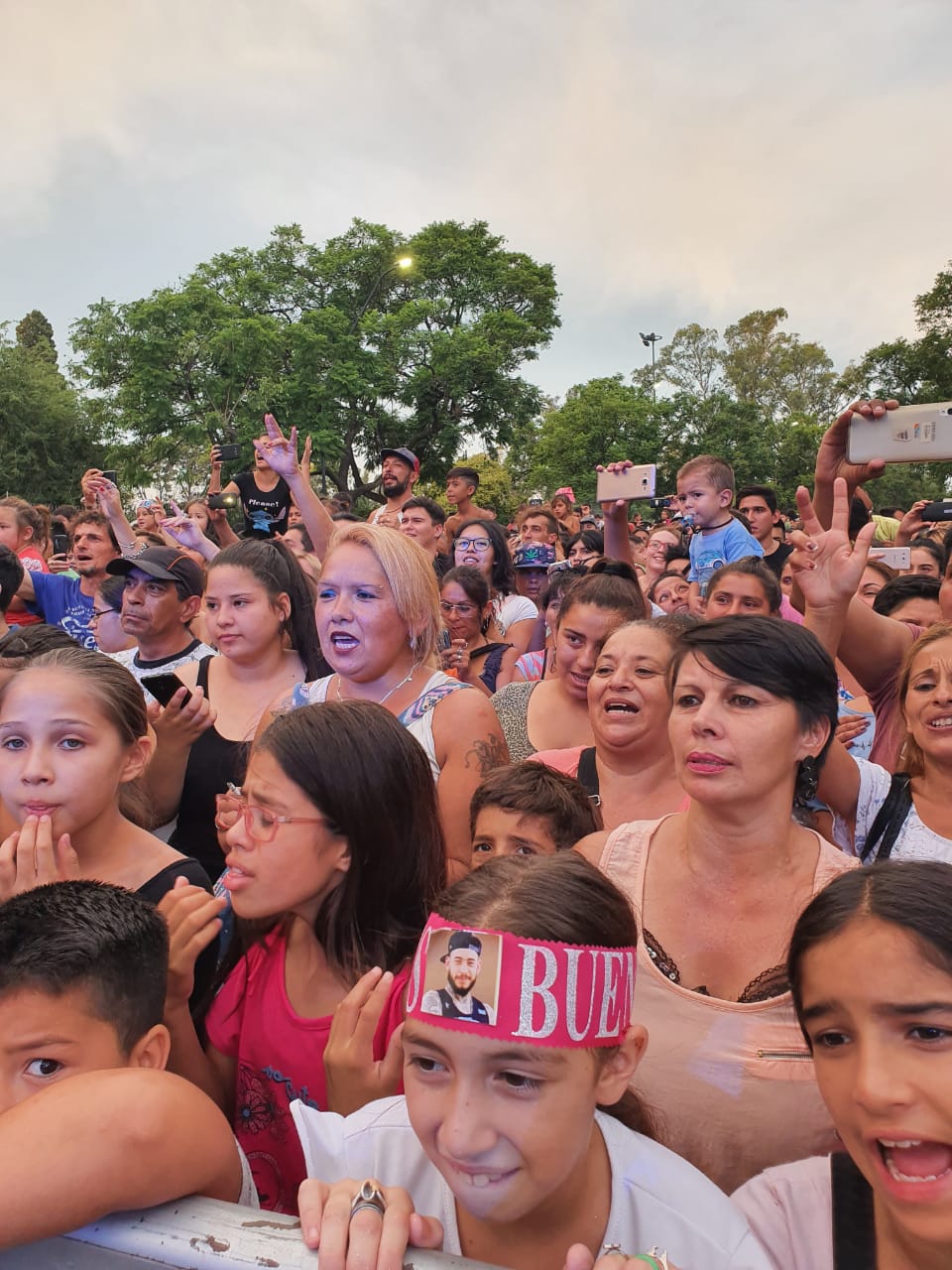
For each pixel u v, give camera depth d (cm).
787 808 175
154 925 151
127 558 382
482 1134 110
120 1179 102
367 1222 98
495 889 121
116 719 213
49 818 193
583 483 3566
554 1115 112
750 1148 159
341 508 948
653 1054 167
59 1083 110
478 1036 110
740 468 3503
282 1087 177
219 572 333
